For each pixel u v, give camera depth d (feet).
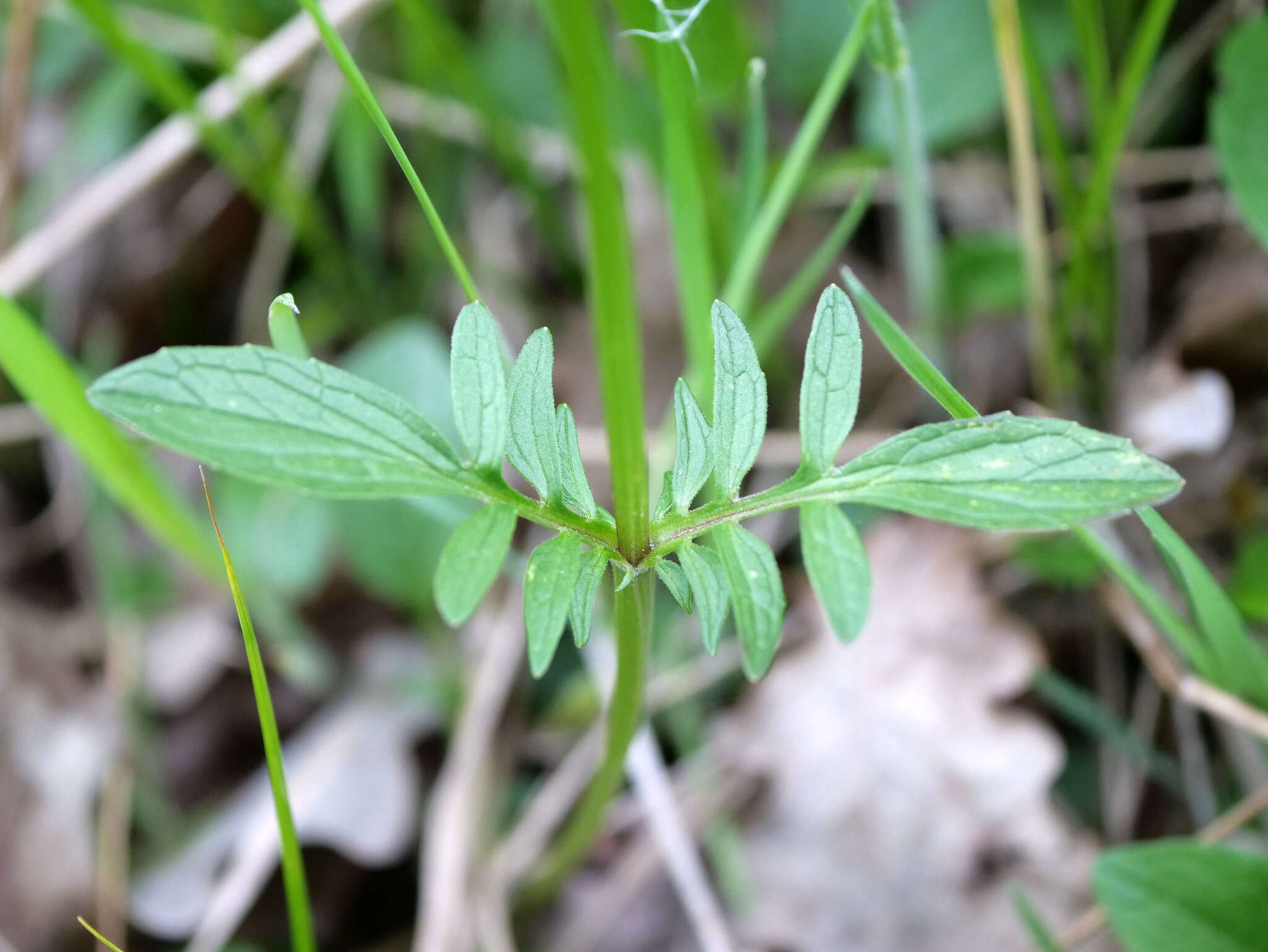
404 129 1.31
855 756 1.01
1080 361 1.09
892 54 0.84
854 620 0.58
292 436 0.56
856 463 0.59
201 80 1.36
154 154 1.08
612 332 0.59
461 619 0.57
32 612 1.24
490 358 0.58
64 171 1.34
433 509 0.85
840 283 1.20
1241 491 1.03
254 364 0.56
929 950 0.93
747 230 0.89
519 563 0.97
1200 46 1.11
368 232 1.31
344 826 1.06
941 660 1.02
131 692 1.14
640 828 1.04
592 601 0.59
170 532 0.93
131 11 1.28
